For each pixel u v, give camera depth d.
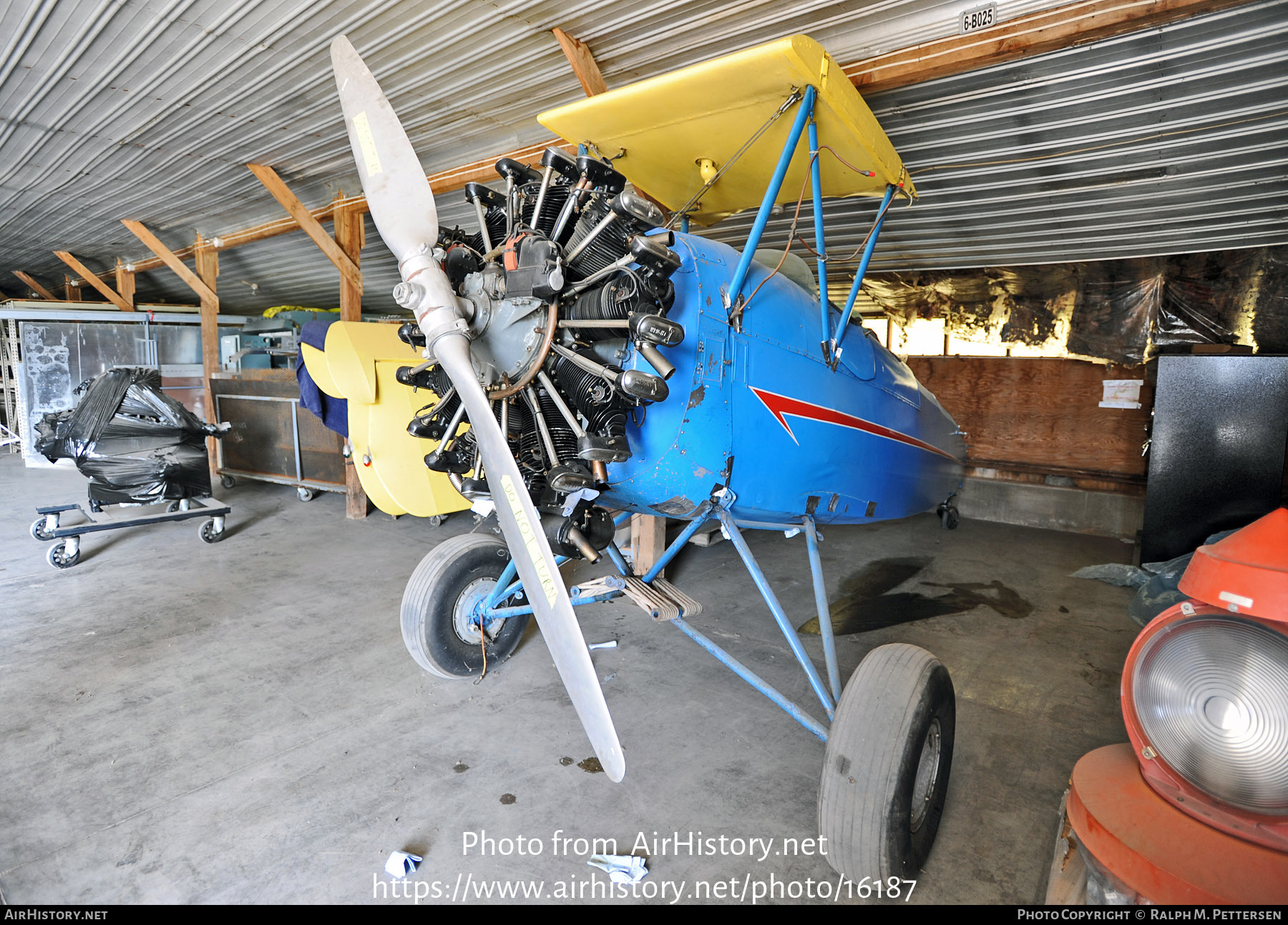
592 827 1.86
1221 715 1.34
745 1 2.75
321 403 4.45
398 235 1.76
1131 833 1.34
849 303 2.44
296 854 1.74
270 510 5.69
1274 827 1.27
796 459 2.24
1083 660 2.95
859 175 2.45
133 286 9.46
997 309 5.50
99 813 1.88
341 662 2.87
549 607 1.53
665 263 1.63
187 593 3.69
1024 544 4.89
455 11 2.98
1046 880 1.68
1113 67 2.78
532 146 4.24
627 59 3.28
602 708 1.46
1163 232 4.08
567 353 1.72
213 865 1.69
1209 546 1.42
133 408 4.45
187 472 4.63
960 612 3.54
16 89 3.99
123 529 5.05
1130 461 5.10
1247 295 4.39
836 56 3.00
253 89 3.90
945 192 3.92
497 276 1.78
